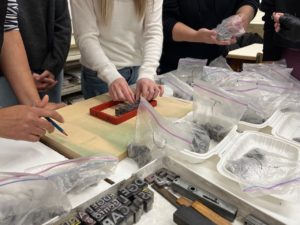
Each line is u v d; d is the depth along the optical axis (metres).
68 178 0.55
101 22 1.11
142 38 1.22
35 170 0.56
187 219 0.49
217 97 0.76
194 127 0.74
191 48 1.42
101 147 0.69
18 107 0.66
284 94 0.94
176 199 0.55
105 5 1.06
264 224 0.49
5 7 0.78
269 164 0.61
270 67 1.07
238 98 0.75
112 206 0.49
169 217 0.52
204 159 0.63
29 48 1.22
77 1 1.06
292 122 0.88
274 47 1.22
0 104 0.95
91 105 0.94
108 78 1.01
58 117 0.71
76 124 0.81
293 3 1.09
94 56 1.06
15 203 0.45
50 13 1.25
